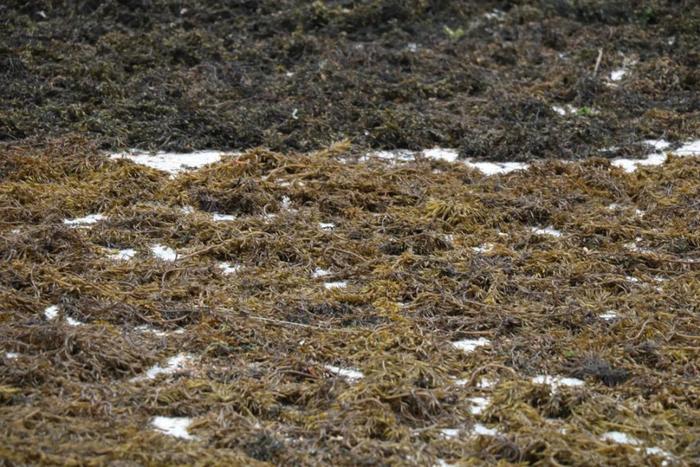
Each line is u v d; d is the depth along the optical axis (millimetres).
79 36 16594
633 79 16547
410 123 14414
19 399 7559
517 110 14984
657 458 7059
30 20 17000
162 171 12570
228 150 13758
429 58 16828
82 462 6703
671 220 11508
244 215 11539
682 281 9969
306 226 10977
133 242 10586
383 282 9711
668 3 18984
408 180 12547
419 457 7035
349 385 7879
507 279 9867
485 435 7242
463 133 14328
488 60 17000
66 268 9781
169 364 8250
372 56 16656
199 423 7387
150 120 14328
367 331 8750
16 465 6641
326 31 17562
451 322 9016
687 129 14828
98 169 12547
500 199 11875
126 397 7660
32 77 15203
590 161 13273
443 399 7742
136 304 9078
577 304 9391
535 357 8438
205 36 16875
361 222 11258
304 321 8977
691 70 16719
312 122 14352
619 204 12117
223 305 9195
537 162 13500
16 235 10305
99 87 14953
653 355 8500
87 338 8266
